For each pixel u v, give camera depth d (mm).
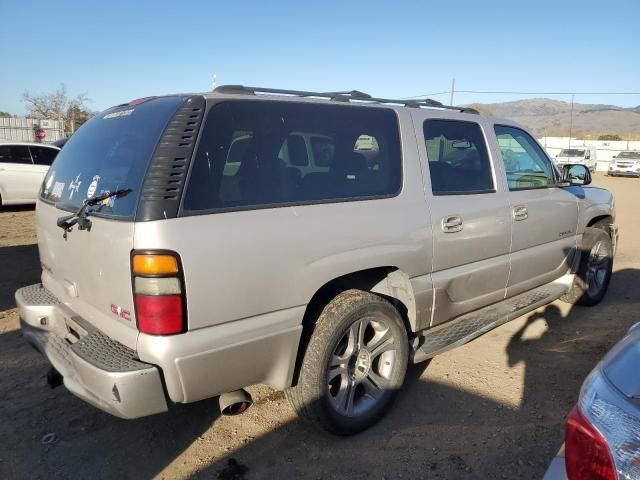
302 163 2912
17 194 11930
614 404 1497
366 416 3117
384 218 3111
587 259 5160
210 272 2387
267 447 3025
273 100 2852
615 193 20328
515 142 4398
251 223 2539
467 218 3650
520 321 5031
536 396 3562
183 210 2355
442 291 3531
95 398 2414
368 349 3115
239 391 2699
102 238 2480
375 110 3344
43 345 2998
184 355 2344
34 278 6383
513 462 2855
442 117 3742
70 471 2818
